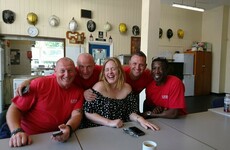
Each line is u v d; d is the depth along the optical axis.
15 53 5.14
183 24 7.30
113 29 6.01
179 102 1.92
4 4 4.89
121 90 1.80
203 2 6.50
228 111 2.01
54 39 5.41
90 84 2.04
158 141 1.29
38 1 5.19
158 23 3.63
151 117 1.91
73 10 5.54
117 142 1.26
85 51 5.73
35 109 1.65
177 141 1.29
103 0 5.84
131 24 6.23
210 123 1.68
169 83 2.00
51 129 1.67
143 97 3.09
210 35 7.34
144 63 2.08
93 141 1.27
